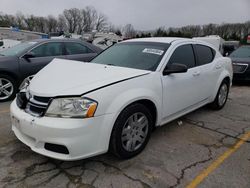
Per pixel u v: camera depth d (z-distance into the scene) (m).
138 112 3.03
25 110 2.86
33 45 5.89
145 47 3.88
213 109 5.13
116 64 3.71
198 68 4.14
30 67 5.71
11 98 5.61
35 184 2.56
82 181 2.63
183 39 4.15
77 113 2.54
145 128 3.23
